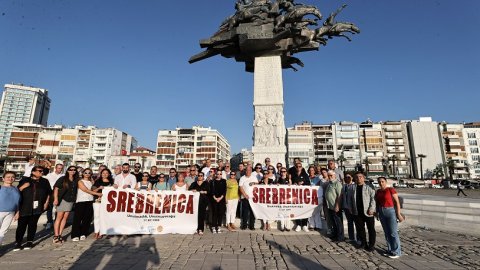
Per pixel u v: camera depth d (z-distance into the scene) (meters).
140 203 9.65
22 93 152.75
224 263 6.37
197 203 10.02
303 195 10.75
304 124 105.75
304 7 14.85
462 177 93.56
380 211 7.66
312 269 6.08
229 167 13.05
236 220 11.62
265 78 16.67
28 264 6.26
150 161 105.75
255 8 15.78
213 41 16.78
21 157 95.44
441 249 8.12
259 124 16.20
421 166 90.69
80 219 8.82
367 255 7.35
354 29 16.42
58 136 100.81
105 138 104.50
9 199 7.06
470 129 98.00
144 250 7.51
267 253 7.29
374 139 96.88
